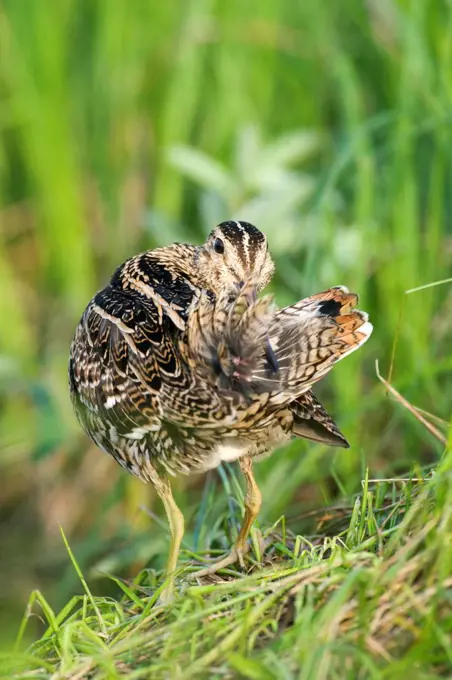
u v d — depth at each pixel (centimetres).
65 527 1223
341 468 1016
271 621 644
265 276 892
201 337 716
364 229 1090
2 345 1288
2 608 1162
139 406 785
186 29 1331
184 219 1359
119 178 1354
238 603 676
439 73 1154
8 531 1234
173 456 786
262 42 1338
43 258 1359
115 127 1355
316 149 1341
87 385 850
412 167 1151
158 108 1373
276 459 1021
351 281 1122
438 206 1099
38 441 1169
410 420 975
